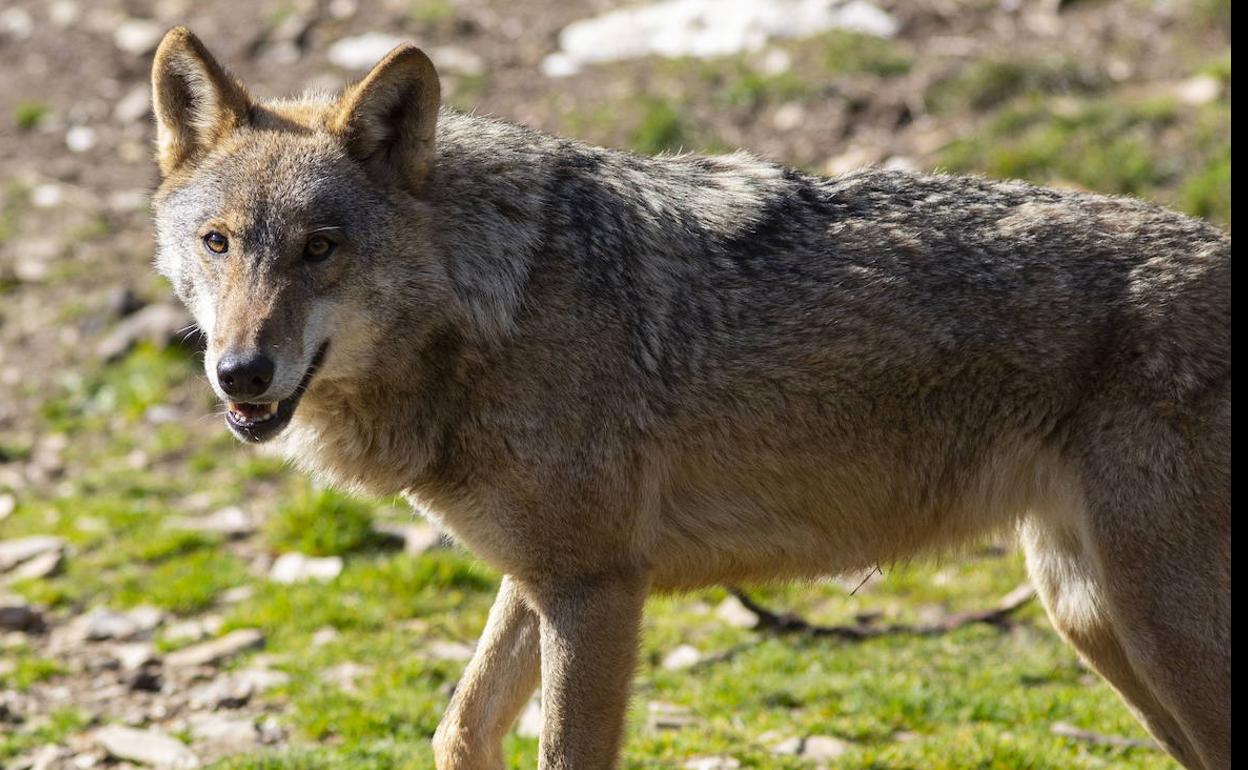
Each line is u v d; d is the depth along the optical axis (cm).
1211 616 811
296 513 1523
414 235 848
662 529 883
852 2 2317
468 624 1342
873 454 873
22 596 1418
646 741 1088
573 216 867
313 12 2625
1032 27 2209
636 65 2298
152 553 1501
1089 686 1165
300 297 823
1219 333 831
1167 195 1777
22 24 2802
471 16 2561
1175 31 2116
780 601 1364
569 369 845
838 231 880
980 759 1034
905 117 2041
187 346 1930
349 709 1162
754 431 869
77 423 1830
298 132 863
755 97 2120
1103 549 831
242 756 1067
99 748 1126
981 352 851
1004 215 882
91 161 2384
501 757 914
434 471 872
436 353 859
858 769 1032
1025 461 859
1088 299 846
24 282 2109
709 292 868
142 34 2684
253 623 1348
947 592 1355
